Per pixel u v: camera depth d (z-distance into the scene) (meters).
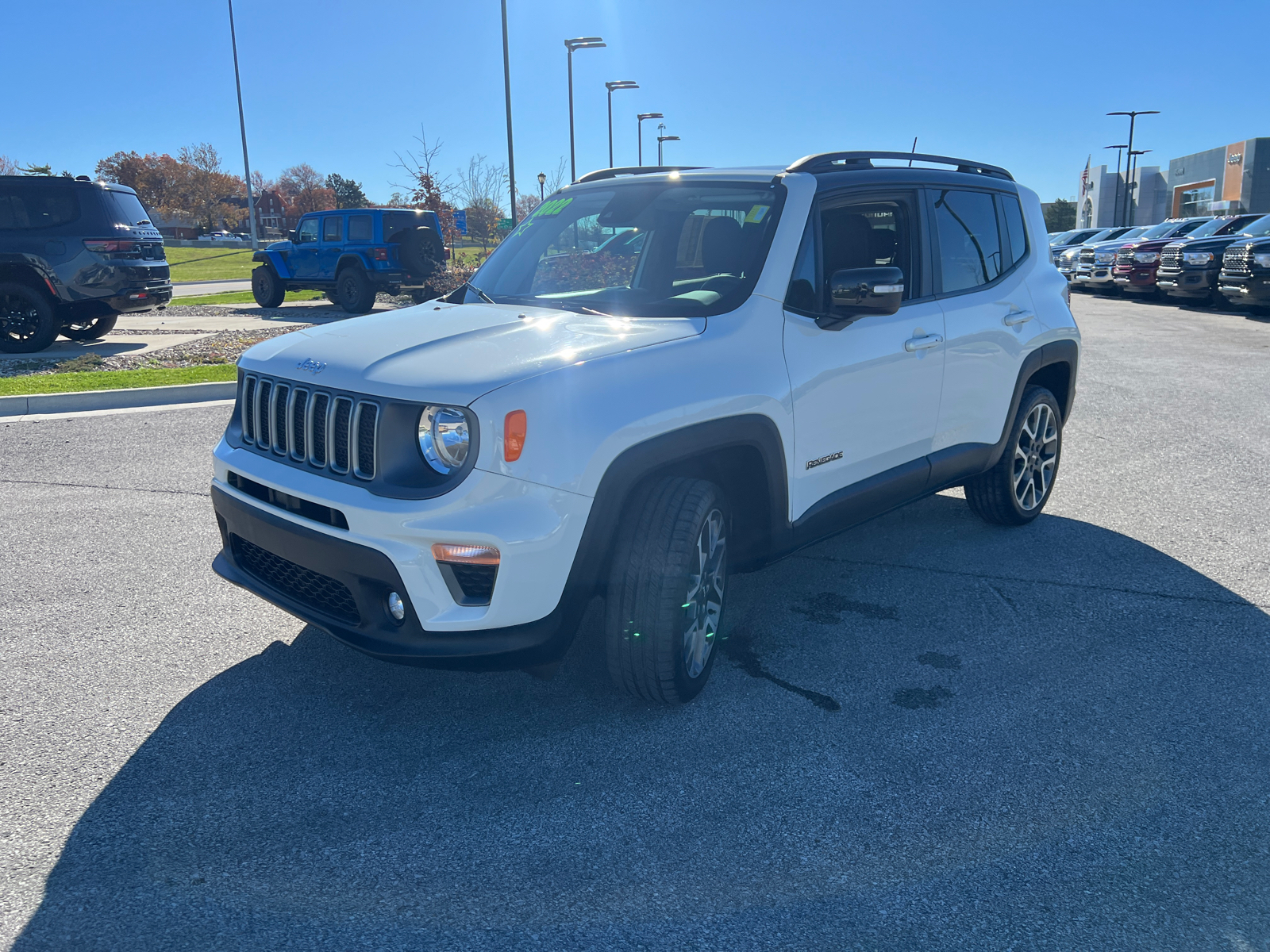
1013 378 4.74
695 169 4.13
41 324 12.14
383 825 2.61
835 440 3.69
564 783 2.82
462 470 2.70
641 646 3.04
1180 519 5.38
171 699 3.32
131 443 7.20
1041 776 2.86
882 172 4.09
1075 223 92.06
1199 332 14.72
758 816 2.66
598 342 3.02
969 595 4.30
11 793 2.74
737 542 3.56
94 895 2.32
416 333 3.22
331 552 2.85
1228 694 3.37
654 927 2.23
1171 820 2.64
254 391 3.32
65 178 12.12
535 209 4.46
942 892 2.35
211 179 104.75
